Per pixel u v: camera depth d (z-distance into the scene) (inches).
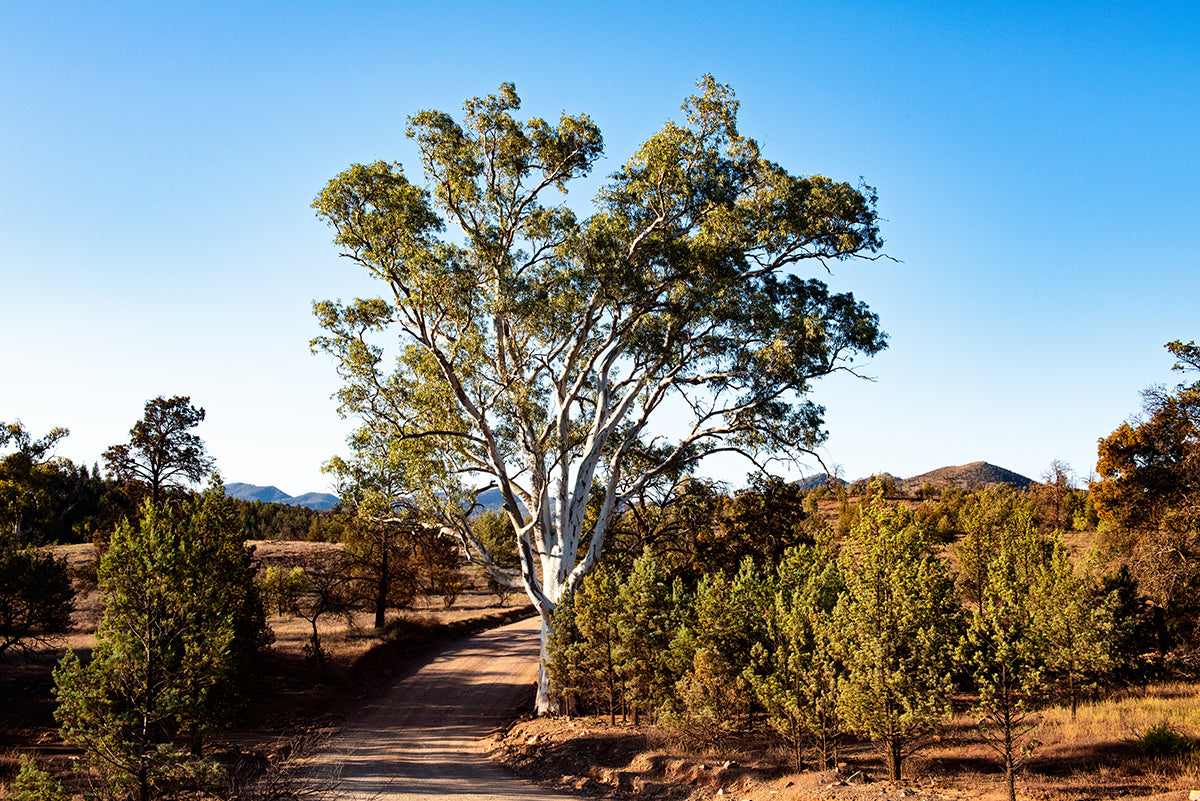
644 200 996.6
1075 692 806.5
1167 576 1129.4
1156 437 1503.4
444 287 889.5
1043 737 647.1
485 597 2940.5
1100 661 757.9
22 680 1077.1
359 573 1809.8
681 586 893.2
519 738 933.8
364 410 1059.9
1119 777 510.3
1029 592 863.1
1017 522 1222.9
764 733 763.4
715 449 1114.7
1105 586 1063.0
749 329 994.1
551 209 1044.5
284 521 4534.9
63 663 470.0
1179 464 1424.7
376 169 886.4
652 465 1267.2
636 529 1460.4
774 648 719.1
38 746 787.4
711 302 981.2
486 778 742.5
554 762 792.3
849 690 549.0
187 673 501.4
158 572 504.1
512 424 1131.3
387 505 1083.3
